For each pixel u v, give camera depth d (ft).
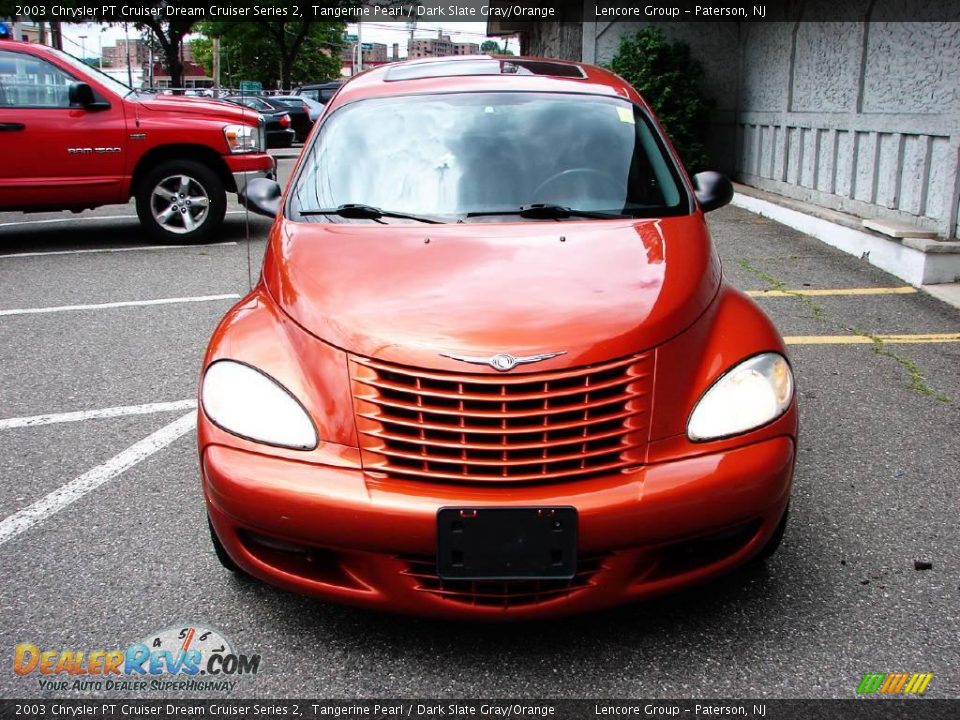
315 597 8.64
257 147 30.55
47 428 14.64
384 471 8.21
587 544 7.98
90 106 28.02
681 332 8.82
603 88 13.61
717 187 13.01
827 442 13.75
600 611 8.41
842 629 9.14
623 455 8.22
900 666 8.56
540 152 12.06
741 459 8.36
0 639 9.18
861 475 12.60
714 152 41.37
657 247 10.21
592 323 8.56
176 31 118.11
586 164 11.94
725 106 40.52
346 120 12.89
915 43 24.58
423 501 7.97
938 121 23.29
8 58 27.55
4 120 27.20
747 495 8.30
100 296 23.06
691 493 8.11
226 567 10.12
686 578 8.53
